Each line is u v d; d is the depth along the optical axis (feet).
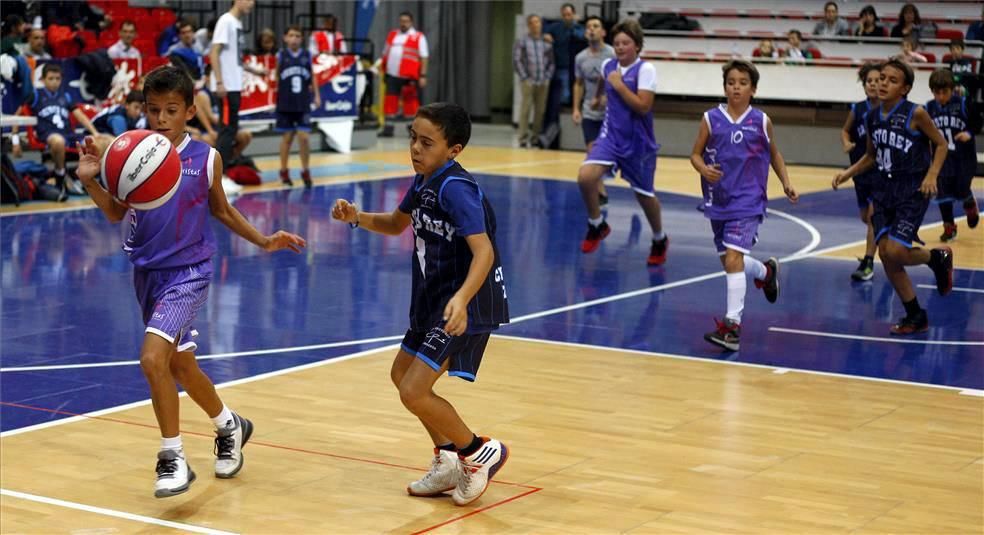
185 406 22.61
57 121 52.65
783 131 74.28
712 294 35.29
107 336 28.50
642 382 25.07
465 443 16.98
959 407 23.52
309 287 34.88
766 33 78.79
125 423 21.43
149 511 16.88
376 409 22.63
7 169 49.67
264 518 16.67
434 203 16.43
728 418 22.38
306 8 93.50
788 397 24.03
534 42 79.61
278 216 48.24
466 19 97.40
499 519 16.75
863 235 47.73
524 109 81.00
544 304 33.35
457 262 16.61
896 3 79.05
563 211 52.37
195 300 17.25
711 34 77.77
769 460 19.76
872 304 34.40
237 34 53.88
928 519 16.99
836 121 73.31
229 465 18.39
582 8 86.63
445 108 16.44
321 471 18.92
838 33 76.38
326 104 73.26
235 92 53.98
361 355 26.99
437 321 16.85
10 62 50.65
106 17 70.18
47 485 17.93
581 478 18.66
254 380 24.57
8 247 40.06
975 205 47.78
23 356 26.43
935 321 32.14
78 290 33.71
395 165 68.08
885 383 25.36
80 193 53.52
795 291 36.09
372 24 95.30
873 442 20.95
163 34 67.36
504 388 24.31
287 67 55.83
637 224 49.01
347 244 42.50
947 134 45.11
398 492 17.95
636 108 37.83
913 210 29.63
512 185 60.75
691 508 17.30
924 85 70.85
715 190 28.60
